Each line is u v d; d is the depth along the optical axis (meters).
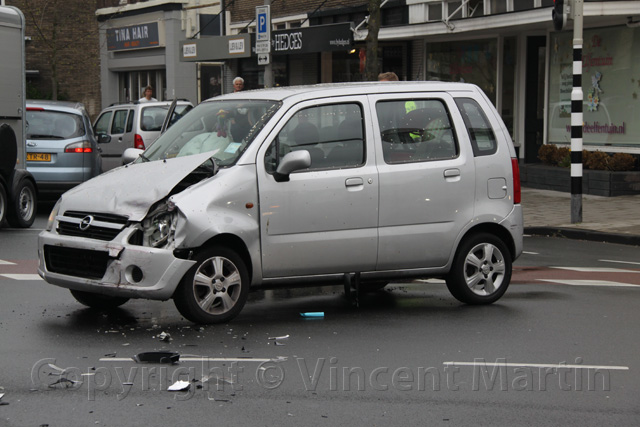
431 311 9.07
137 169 8.44
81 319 8.46
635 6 19.31
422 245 8.94
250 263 8.23
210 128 8.73
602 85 21.83
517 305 9.44
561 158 22.77
